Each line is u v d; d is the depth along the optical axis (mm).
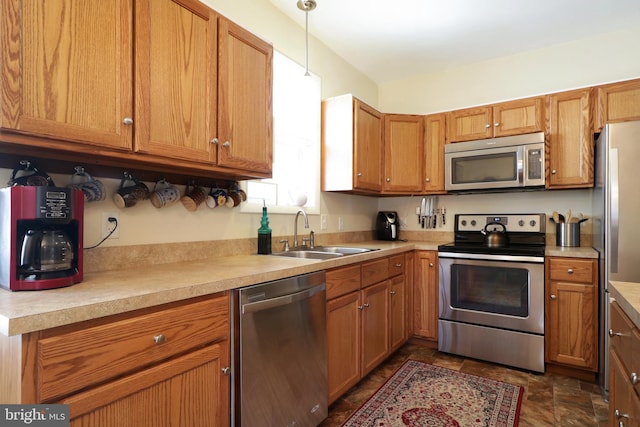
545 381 2301
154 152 1327
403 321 2771
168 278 1271
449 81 3389
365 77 3508
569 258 2350
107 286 1118
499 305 2545
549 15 2496
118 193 1479
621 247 2035
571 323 2346
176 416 1107
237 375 1324
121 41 1233
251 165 1753
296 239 2424
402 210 3570
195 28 1492
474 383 2258
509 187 2729
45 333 827
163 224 1692
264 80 1843
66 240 1138
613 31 2725
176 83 1412
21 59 994
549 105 2654
